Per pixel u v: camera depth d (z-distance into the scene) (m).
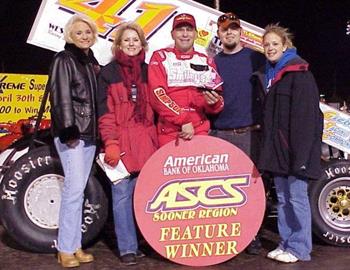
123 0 5.52
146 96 4.98
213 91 4.84
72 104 4.75
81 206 4.96
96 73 5.09
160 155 4.95
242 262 5.04
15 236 5.20
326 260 5.06
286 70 4.80
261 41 5.69
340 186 5.45
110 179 4.88
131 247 5.01
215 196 5.01
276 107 4.84
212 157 5.01
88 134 4.87
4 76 8.24
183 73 4.91
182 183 4.98
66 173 4.86
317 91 4.83
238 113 5.11
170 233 4.96
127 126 4.93
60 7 5.49
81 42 4.85
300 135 4.70
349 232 5.44
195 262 4.96
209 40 5.62
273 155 4.87
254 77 5.08
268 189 5.63
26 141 5.96
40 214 5.27
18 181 5.20
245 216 5.03
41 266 4.93
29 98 8.39
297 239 4.98
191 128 4.92
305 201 4.91
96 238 5.69
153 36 5.56
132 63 4.91
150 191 4.94
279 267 4.87
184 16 4.93
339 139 5.62
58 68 4.76
